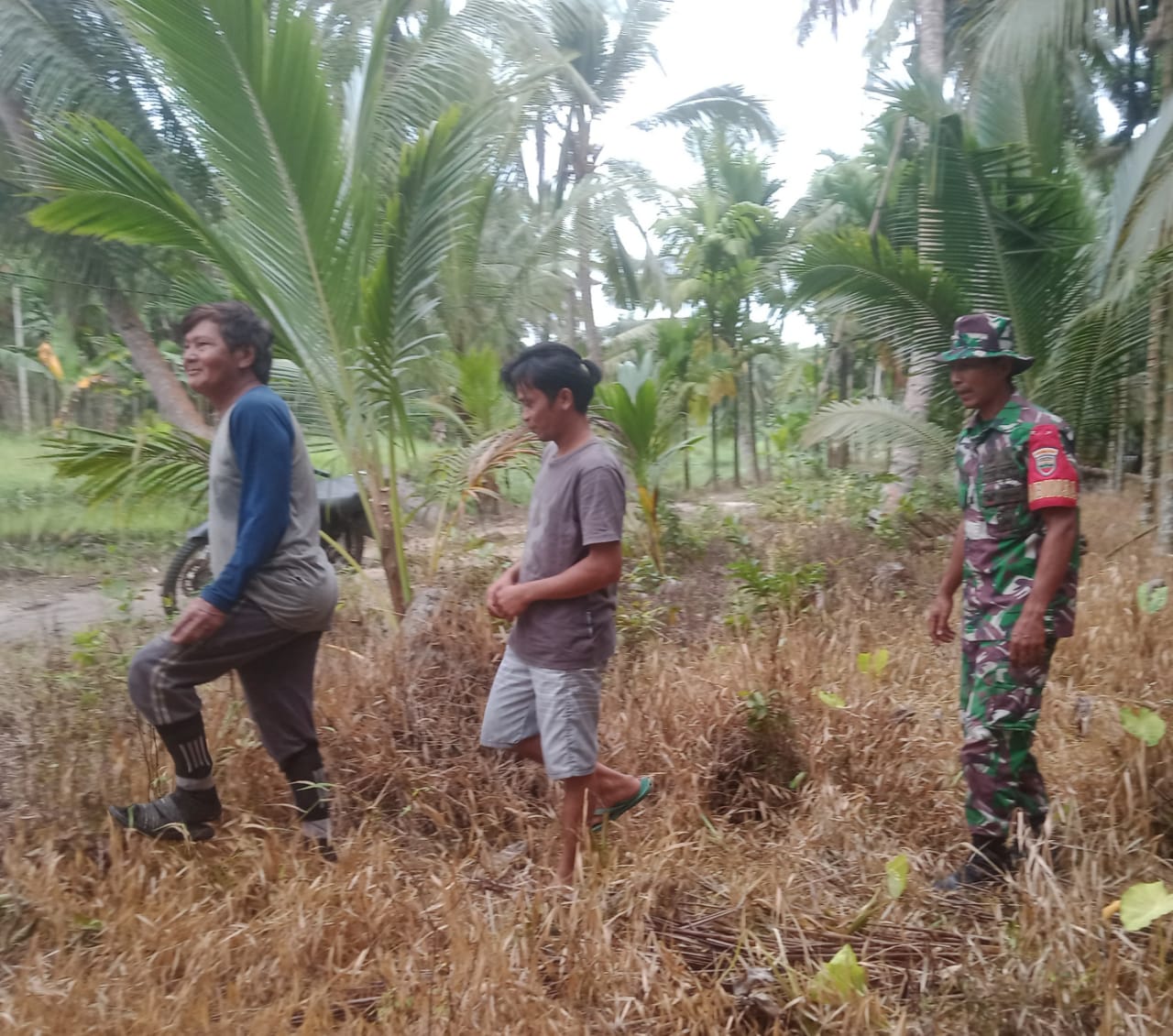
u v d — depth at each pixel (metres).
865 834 3.06
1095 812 3.04
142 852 2.81
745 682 3.87
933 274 7.55
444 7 6.72
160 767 3.32
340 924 2.49
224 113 4.14
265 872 2.79
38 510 9.48
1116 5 8.02
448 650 4.04
